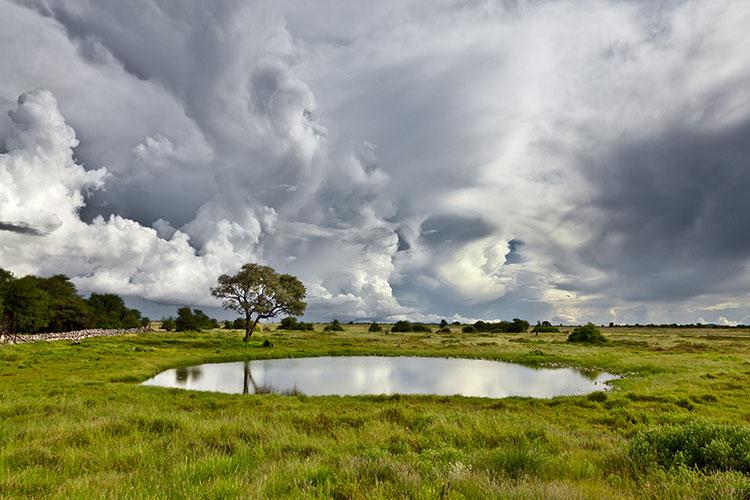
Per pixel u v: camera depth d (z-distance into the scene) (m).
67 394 22.42
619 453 8.89
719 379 29.38
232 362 48.09
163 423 13.40
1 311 74.25
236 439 11.06
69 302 110.25
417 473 7.04
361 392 29.45
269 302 73.12
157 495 6.26
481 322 126.38
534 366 44.97
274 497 6.00
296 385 32.53
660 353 53.56
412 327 120.38
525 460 8.11
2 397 20.58
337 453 9.65
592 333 75.12
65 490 6.50
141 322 160.88
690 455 7.97
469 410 19.81
